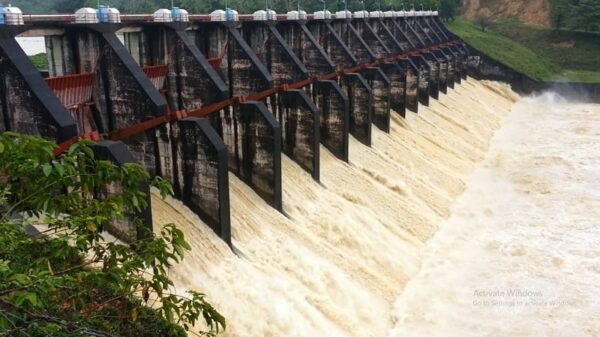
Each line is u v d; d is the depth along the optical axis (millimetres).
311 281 29141
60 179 9000
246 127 34906
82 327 7930
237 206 32594
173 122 28984
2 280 7914
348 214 37094
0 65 22688
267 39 43625
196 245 27484
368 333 27609
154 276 9273
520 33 118500
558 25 115938
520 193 48406
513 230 40344
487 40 106875
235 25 38531
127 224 23219
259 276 27344
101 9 27828
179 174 29750
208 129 28656
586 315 29812
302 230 33656
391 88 60969
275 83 44406
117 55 27422
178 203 30234
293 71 43469
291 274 29297
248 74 38219
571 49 111188
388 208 40906
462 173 53969
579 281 33125
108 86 28172
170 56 33312
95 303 11820
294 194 37188
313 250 32062
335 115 45062
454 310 30391
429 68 71188
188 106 33906
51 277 8211
